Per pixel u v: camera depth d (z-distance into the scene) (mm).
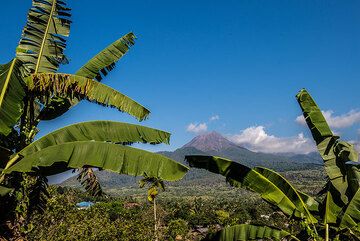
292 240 6891
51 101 6277
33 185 6301
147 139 5711
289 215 6707
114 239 16984
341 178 6676
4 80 4871
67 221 13617
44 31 6562
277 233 6465
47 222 12234
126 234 18500
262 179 6543
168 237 29766
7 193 4793
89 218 16688
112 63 6867
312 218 6703
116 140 5543
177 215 62719
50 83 5531
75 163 4707
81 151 4801
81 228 14562
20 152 5109
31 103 5887
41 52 6473
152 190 30719
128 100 5832
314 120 6949
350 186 6645
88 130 5457
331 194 6934
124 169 4816
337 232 6602
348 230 6508
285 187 6613
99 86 5707
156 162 4934
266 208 60656
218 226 56438
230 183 6656
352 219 6484
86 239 14484
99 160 4789
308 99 7039
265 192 6617
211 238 6504
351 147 6602
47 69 6473
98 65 6633
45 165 4633
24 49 6414
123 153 4898
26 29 6473
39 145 5184
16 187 5395
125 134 5625
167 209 63031
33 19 6527
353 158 6492
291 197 6648
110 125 5613
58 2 6629
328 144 6852
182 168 4953
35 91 5641
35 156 4738
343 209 6840
